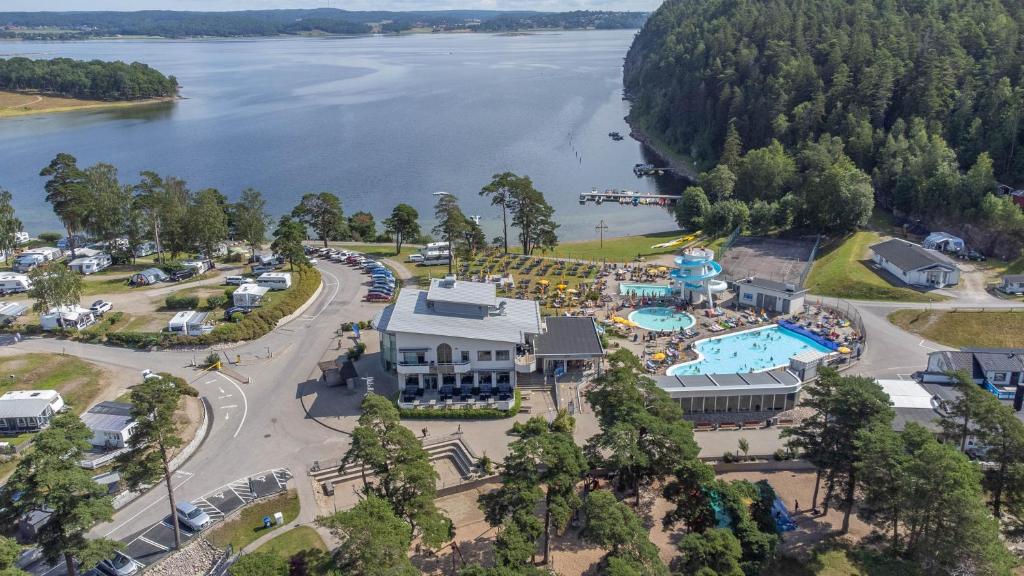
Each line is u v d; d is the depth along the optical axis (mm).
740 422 93625
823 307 132375
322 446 89125
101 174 166125
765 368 107938
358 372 108625
